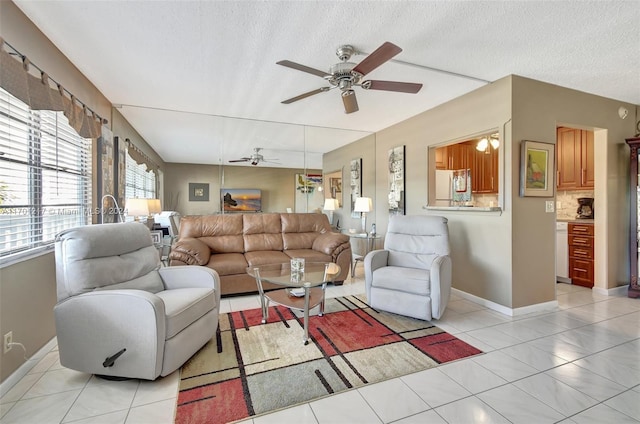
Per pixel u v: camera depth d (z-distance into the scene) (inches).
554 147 118.3
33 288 76.5
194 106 146.2
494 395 64.3
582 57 95.9
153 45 89.4
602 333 95.4
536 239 116.0
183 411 58.9
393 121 174.1
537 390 66.0
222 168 177.2
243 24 79.0
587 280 146.6
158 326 65.4
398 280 105.7
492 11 72.9
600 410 59.7
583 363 77.2
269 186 187.0
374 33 82.7
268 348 84.7
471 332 95.8
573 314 112.7
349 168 201.5
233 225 159.2
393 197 181.2
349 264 153.8
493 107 115.9
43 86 79.4
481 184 195.9
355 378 70.2
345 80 88.2
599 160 138.4
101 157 126.3
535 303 115.5
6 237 70.8
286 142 188.1
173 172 196.9
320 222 178.4
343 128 192.5
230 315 109.7
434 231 120.7
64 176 98.7
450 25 78.8
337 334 93.7
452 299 129.1
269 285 136.2
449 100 136.9
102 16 75.4
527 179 112.0
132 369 65.7
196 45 89.5
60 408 59.4
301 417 57.7
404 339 90.4
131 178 173.5
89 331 66.4
